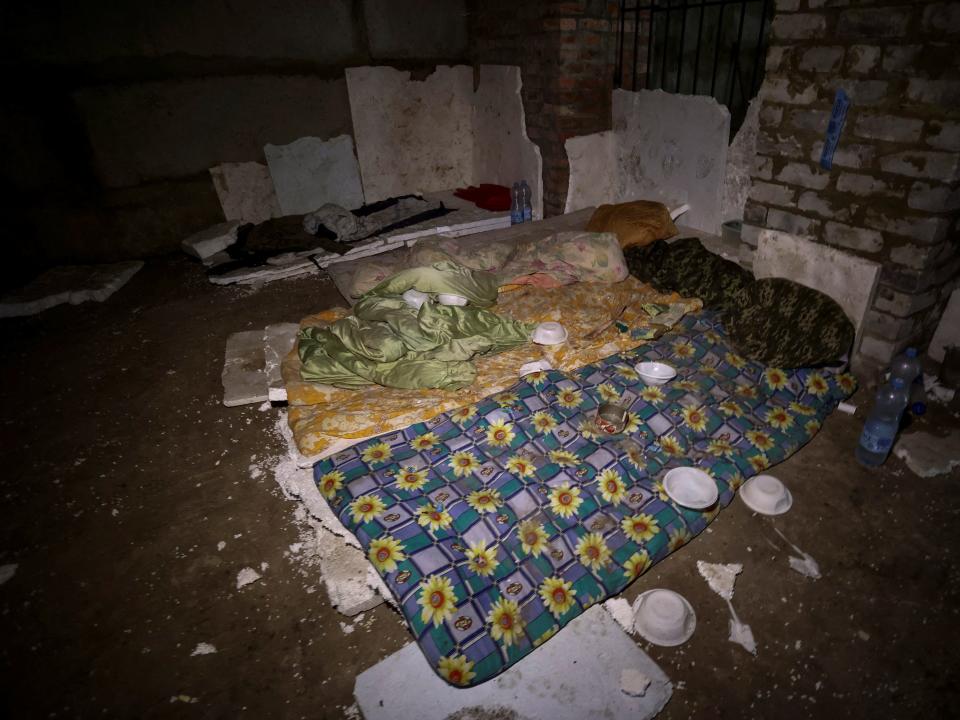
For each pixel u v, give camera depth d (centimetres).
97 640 167
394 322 254
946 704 142
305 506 207
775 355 250
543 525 176
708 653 155
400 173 518
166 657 161
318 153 475
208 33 410
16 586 184
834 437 229
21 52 368
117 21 384
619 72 407
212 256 425
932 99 206
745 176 336
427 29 480
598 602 162
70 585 184
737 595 170
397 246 425
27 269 410
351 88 470
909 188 221
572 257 314
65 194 407
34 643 166
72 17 372
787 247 269
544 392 228
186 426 256
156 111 412
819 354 244
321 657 159
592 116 416
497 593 157
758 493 196
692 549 184
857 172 237
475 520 175
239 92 432
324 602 175
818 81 240
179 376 294
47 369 306
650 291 306
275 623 169
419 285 282
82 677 157
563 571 164
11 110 376
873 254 240
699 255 318
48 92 380
